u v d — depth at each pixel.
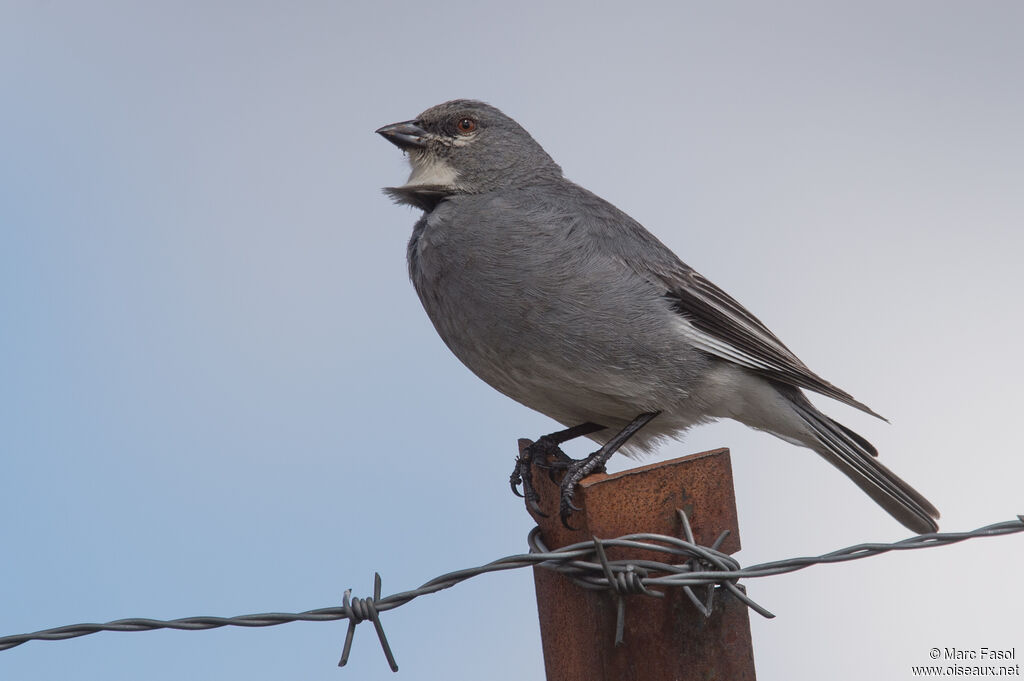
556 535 7.86
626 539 6.86
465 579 6.92
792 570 6.97
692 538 7.04
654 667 6.98
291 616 6.72
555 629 7.32
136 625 6.65
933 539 7.07
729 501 7.29
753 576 6.93
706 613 6.84
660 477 7.12
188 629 6.66
